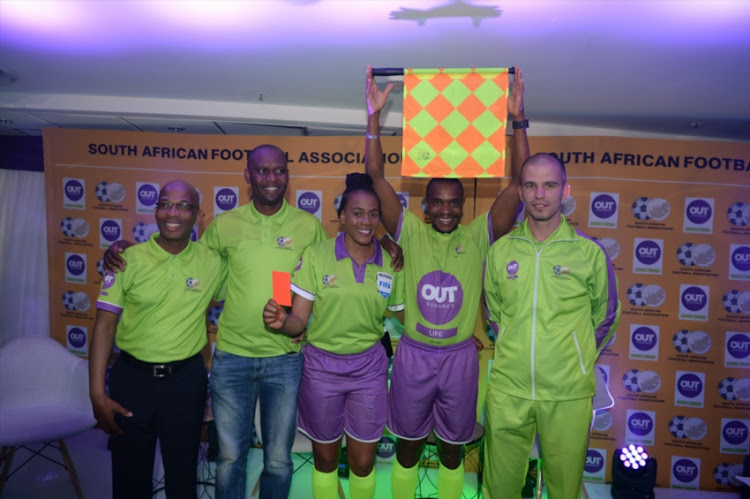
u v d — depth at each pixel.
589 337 2.16
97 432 3.89
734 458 3.36
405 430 2.36
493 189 3.42
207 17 1.86
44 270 4.15
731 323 3.32
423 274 2.34
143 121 3.40
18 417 2.83
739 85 2.37
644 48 2.00
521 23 1.82
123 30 2.01
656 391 3.40
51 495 3.02
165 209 2.23
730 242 3.30
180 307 2.27
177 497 2.29
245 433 2.33
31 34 2.08
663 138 3.50
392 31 1.94
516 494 2.27
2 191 4.08
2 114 3.30
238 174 3.58
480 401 3.47
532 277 2.13
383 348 2.38
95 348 2.23
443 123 2.25
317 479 2.35
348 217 2.17
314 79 2.63
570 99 2.77
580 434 2.13
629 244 3.36
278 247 2.37
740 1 1.57
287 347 2.34
